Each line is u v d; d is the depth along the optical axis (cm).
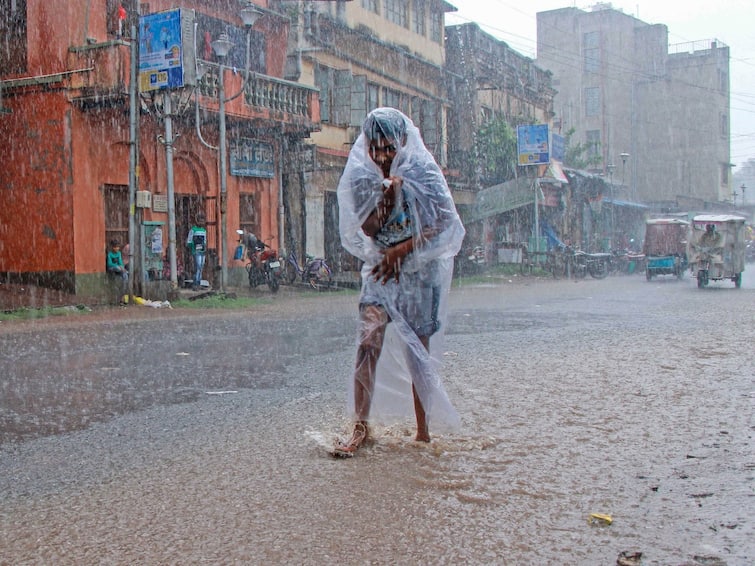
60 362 765
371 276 434
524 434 464
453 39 3362
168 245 1670
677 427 484
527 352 827
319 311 1395
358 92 2473
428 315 433
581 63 5784
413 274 427
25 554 291
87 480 384
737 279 2333
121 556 288
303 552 289
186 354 821
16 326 1109
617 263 3662
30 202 1627
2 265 1672
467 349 852
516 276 3094
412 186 419
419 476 380
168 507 340
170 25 1475
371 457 414
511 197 3253
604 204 4600
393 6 2845
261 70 2158
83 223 1600
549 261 3123
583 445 439
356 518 324
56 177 1592
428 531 310
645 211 5459
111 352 837
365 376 429
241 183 2023
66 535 310
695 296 1844
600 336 977
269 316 1289
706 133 6119
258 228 2088
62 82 1566
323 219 2331
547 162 3175
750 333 1004
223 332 1035
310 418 514
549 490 361
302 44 2247
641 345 882
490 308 1473
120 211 1709
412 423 488
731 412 526
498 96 3706
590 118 5772
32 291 1555
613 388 614
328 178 2355
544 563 280
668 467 398
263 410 540
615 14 5753
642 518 325
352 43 2556
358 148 426
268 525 317
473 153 3303
